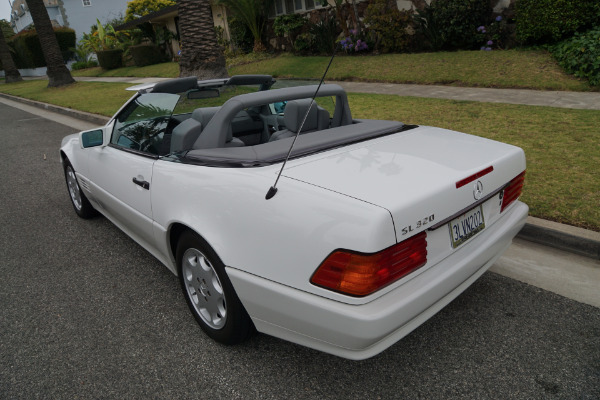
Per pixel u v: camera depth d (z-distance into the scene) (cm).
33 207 517
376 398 218
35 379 243
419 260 198
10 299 325
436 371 233
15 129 1091
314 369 239
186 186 250
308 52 1633
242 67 1614
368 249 179
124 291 327
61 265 371
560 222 360
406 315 191
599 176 439
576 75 892
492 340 253
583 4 966
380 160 230
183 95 309
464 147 256
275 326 219
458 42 1238
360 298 184
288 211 201
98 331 282
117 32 2698
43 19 1867
